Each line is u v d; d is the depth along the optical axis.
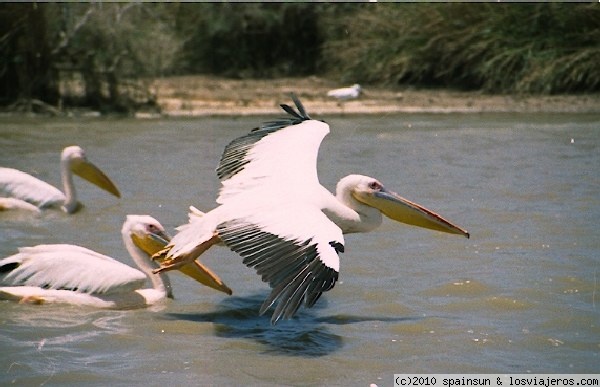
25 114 23.06
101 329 9.68
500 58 26.73
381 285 11.09
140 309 10.37
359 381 8.52
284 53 30.88
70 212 14.30
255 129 10.25
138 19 25.52
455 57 27.45
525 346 9.30
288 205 8.91
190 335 9.60
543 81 26.27
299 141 9.98
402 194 15.40
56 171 17.05
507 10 27.38
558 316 10.05
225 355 9.09
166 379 8.48
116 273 10.34
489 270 11.55
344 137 20.89
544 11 27.08
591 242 12.70
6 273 10.55
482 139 20.58
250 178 9.59
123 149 19.16
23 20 23.28
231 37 30.53
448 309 10.32
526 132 21.44
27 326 9.68
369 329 9.78
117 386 8.30
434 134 21.23
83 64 23.91
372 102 25.55
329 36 30.20
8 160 17.88
